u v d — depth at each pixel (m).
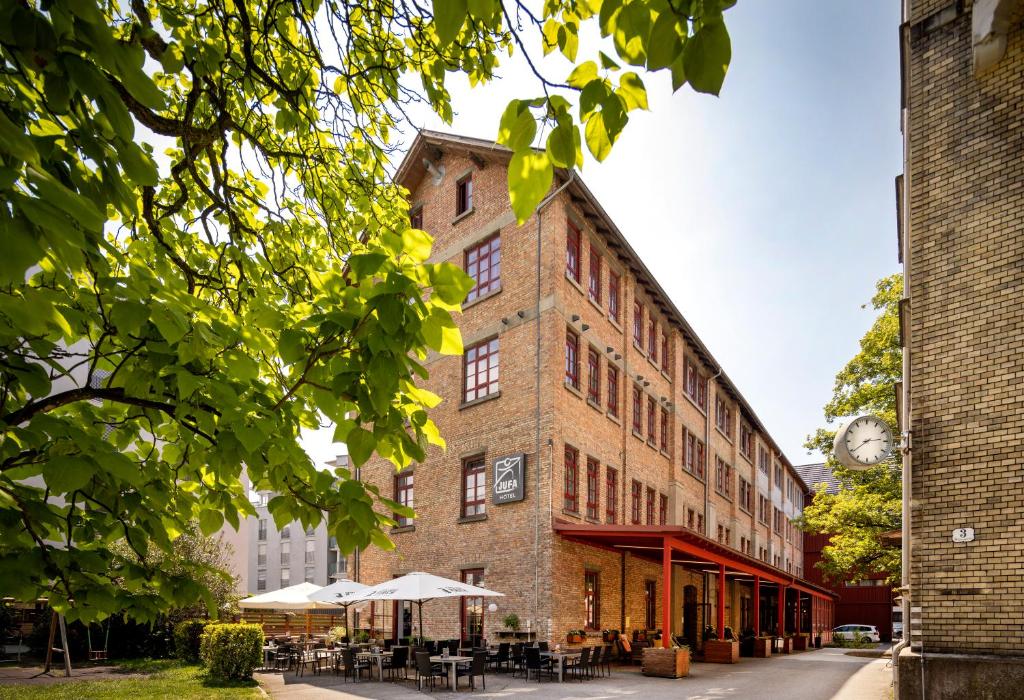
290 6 4.30
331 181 5.82
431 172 24.89
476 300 22.17
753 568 26.42
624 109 2.03
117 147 1.97
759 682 16.77
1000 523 8.80
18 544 2.65
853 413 26.02
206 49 3.46
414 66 4.70
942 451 9.41
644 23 1.85
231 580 3.25
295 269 4.95
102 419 3.37
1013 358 9.05
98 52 1.84
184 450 3.49
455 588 16.50
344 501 2.91
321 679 16.67
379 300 2.59
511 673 17.48
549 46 2.84
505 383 20.52
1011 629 8.48
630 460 24.09
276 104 4.82
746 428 40.31
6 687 14.44
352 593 18.72
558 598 18.28
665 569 17.67
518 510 19.20
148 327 2.73
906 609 12.13
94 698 13.05
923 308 9.94
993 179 9.55
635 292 26.03
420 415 3.04
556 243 20.20
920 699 8.57
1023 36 9.47
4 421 2.42
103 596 2.86
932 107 10.29
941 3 10.42
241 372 2.87
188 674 17.12
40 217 1.43
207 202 5.37
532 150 2.05
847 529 25.62
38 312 1.76
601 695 13.79
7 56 2.00
